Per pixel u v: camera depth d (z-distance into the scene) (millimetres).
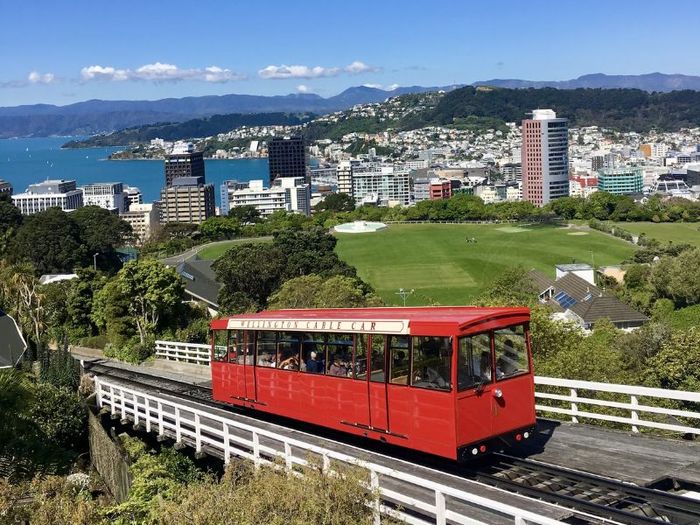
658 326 54906
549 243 179000
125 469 27531
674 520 15945
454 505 16969
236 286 92062
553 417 27547
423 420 19906
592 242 180125
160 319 70250
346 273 93688
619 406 21906
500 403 19812
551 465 19062
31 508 19312
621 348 54406
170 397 33031
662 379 39625
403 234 195750
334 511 14898
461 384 19109
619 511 15672
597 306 106250
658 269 117500
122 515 19969
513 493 16969
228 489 16375
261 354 27047
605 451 20172
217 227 196125
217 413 28672
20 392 32500
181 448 27750
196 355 52625
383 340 21234
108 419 36812
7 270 77750
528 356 20625
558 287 122375
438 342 19547
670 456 19406
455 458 19000
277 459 17875
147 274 68250
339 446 21594
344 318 22953
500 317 19984
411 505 16062
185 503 15969
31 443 31625
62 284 85812
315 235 108125
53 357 49000
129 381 44156
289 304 70062
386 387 21062
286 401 25562
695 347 39375
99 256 137875
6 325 59312
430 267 150500
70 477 30172
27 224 129875
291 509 14961
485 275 142375
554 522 12859
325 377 23484
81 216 150750
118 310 68062
